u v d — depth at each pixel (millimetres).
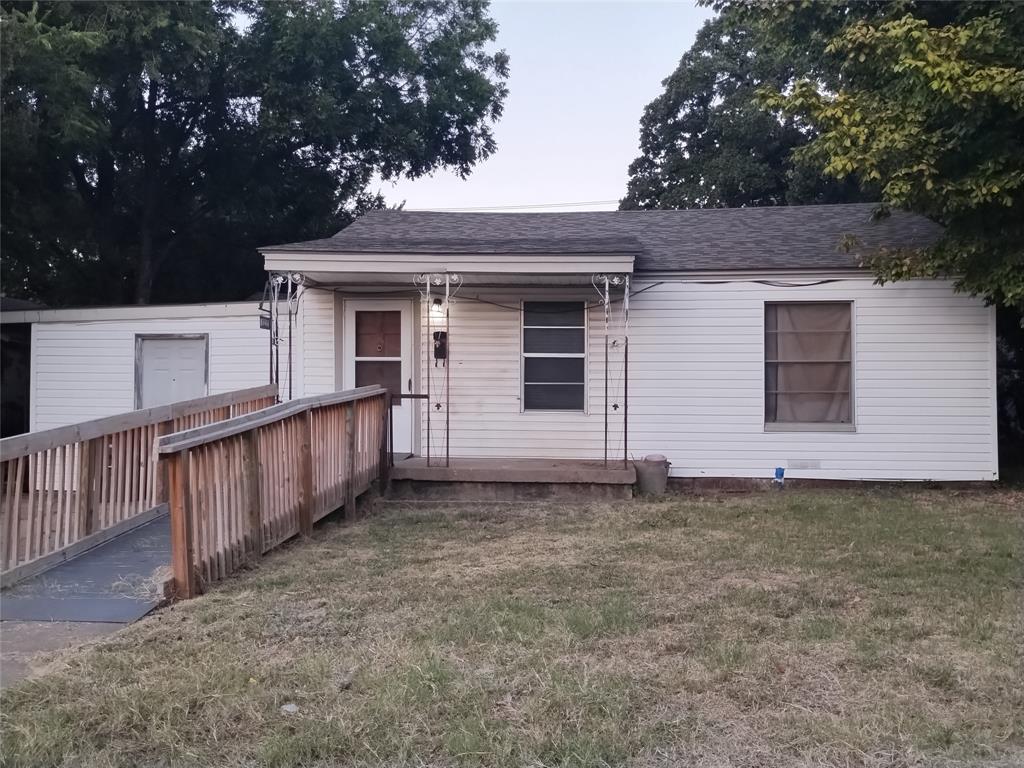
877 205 10547
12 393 14672
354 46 19172
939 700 4066
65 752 3549
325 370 11266
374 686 4168
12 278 19875
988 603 5559
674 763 3479
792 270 10617
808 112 9195
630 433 10922
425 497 9969
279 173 20094
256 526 6727
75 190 18453
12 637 4957
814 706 3994
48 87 13391
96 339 12133
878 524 8242
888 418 10586
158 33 15031
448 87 20891
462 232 12148
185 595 5707
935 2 9133
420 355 11188
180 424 8594
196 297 21547
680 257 11055
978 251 8922
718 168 23859
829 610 5438
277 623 5133
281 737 3648
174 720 3830
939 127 8656
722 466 10805
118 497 7578
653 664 4477
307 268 9711
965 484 10453
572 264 9641
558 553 7090
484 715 3852
